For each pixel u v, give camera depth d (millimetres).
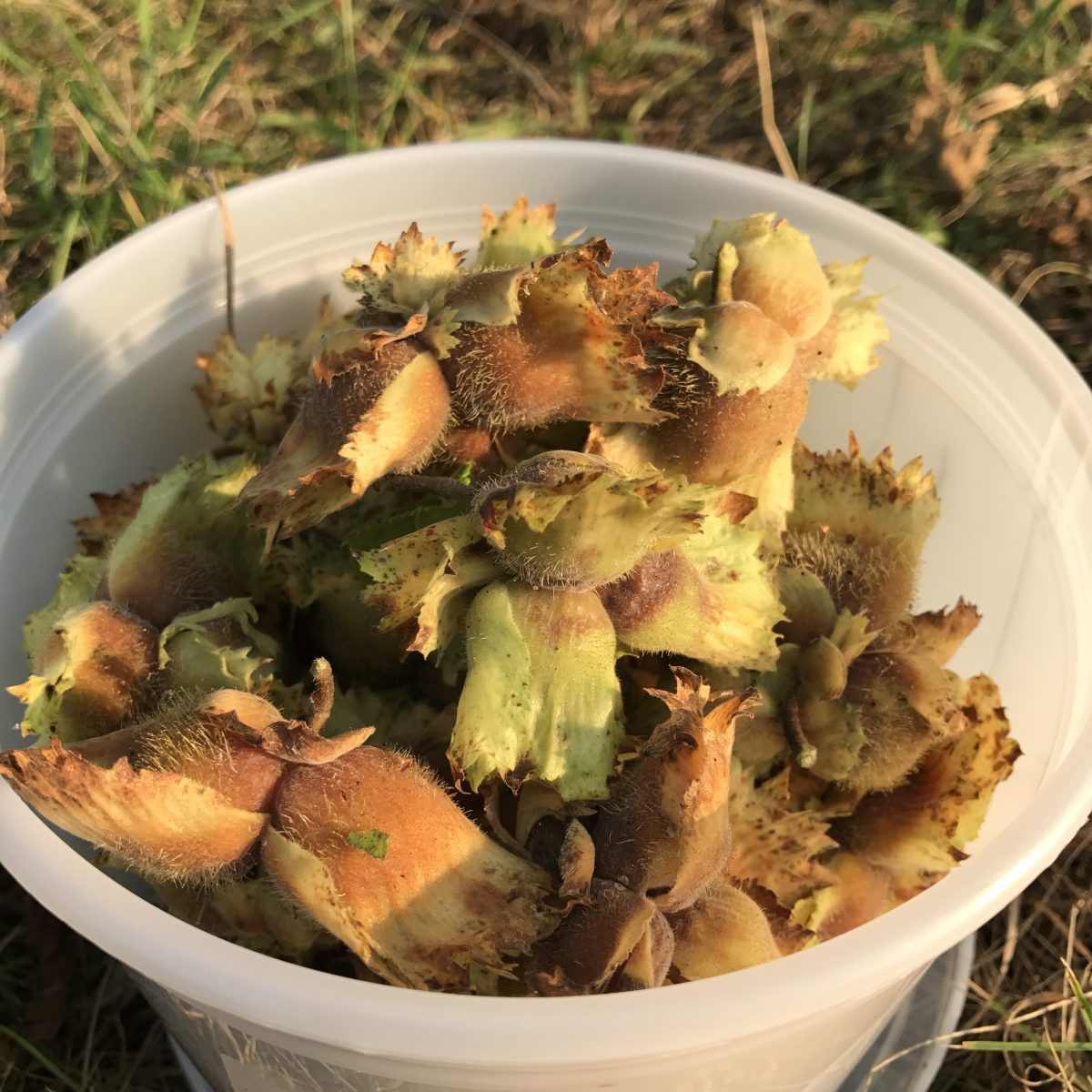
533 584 275
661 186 353
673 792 266
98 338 331
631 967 261
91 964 361
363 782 263
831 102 499
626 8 517
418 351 283
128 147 437
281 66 491
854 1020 277
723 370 293
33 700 283
